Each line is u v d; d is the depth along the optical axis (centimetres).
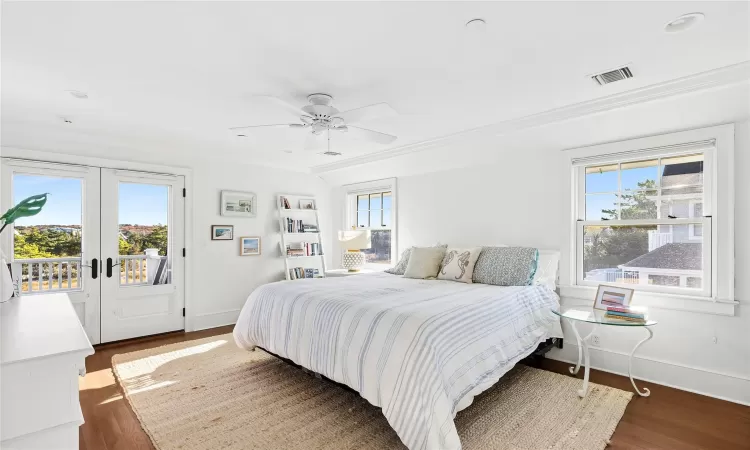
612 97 269
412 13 166
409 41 191
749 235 258
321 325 247
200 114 310
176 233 438
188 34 184
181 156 442
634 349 275
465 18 171
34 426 96
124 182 405
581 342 307
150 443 208
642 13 167
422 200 471
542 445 203
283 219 524
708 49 200
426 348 193
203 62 215
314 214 572
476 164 415
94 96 269
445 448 175
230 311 479
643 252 311
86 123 336
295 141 401
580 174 346
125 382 288
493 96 270
